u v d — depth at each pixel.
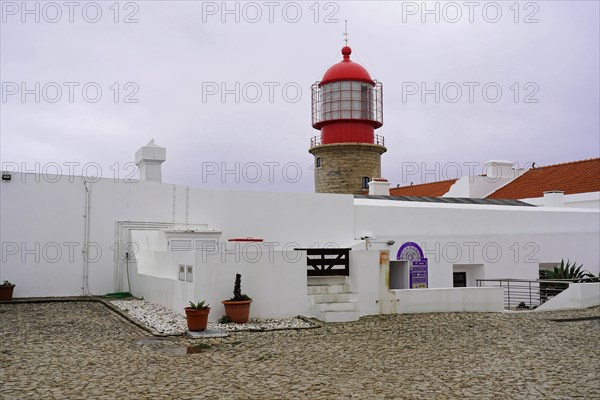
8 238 16.34
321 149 31.45
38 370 8.34
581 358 9.61
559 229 23.31
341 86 31.06
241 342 10.95
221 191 18.83
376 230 20.38
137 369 8.54
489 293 16.36
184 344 10.64
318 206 19.81
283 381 7.95
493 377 8.26
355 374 8.41
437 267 20.92
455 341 11.23
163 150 19.41
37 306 15.08
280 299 14.06
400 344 10.88
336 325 13.22
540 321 14.02
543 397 7.24
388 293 15.21
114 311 14.24
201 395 7.20
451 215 21.33
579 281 18.73
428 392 7.44
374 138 32.16
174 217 18.25
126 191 17.75
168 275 15.02
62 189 17.02
